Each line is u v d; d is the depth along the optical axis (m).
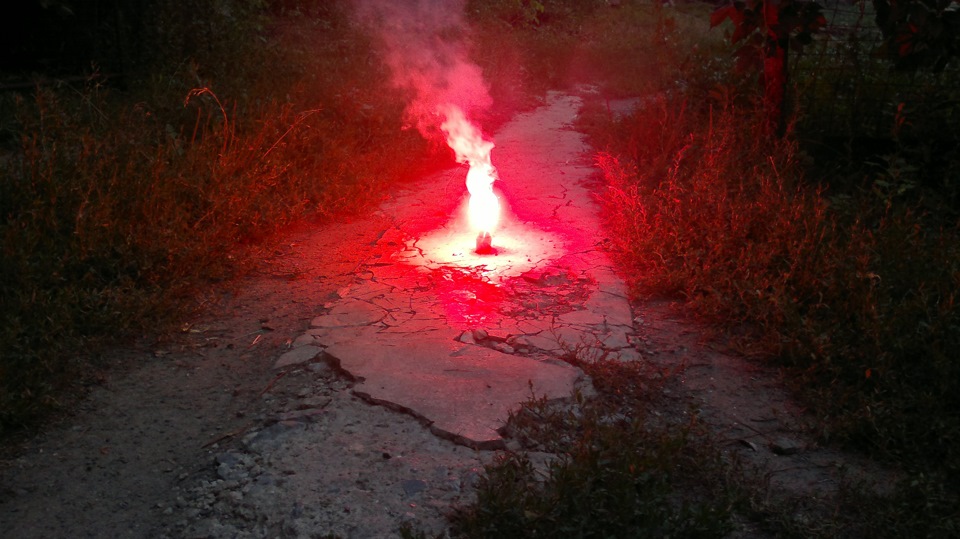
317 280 5.59
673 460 3.39
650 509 2.93
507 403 3.89
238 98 8.34
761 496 3.35
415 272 5.64
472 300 5.12
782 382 4.34
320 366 4.34
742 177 6.46
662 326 4.96
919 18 6.46
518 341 4.55
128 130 6.94
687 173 7.27
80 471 3.51
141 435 3.78
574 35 16.88
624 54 14.70
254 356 4.53
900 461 3.66
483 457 3.51
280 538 3.02
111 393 4.14
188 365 4.43
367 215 7.03
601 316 4.95
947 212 6.52
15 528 3.14
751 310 4.88
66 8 8.66
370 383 4.07
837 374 4.23
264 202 6.55
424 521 3.09
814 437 3.84
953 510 3.25
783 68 7.40
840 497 3.35
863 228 5.75
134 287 5.06
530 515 2.82
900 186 6.69
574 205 7.29
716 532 2.96
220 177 6.45
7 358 4.05
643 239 5.78
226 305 5.18
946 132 7.23
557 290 5.36
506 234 6.52
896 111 7.48
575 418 3.72
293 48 11.13
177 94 8.20
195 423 3.87
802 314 4.91
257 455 3.54
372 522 3.08
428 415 3.78
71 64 9.25
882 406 3.87
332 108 8.88
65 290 4.70
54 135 6.42
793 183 6.82
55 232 5.27
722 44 13.09
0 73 8.95
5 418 3.74
